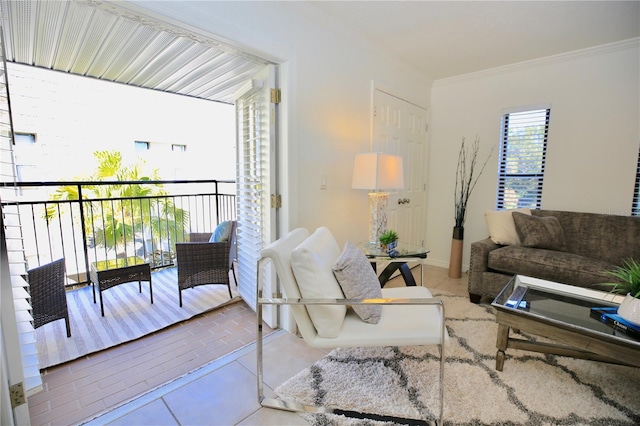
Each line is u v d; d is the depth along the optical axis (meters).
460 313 2.50
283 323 2.28
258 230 2.37
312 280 1.45
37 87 4.37
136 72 2.71
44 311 1.99
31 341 1.36
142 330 2.26
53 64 2.57
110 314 2.51
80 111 4.82
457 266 3.43
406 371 1.73
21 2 1.65
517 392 1.56
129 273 2.61
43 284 1.97
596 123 2.88
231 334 2.22
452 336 2.11
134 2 1.41
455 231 3.42
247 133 2.52
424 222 3.97
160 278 3.41
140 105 5.50
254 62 2.18
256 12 1.88
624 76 2.72
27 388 1.29
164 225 3.91
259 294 1.48
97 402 1.56
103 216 3.36
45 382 1.71
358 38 2.60
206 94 3.43
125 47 2.21
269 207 2.23
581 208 3.01
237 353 1.95
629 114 2.72
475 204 3.63
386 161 2.32
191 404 1.51
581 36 2.59
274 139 2.20
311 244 1.59
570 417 1.40
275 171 2.23
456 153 3.73
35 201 2.88
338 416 1.42
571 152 3.02
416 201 3.77
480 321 2.35
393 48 2.84
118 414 1.45
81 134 4.84
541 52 2.93
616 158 2.81
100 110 5.03
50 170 4.55
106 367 1.84
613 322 1.53
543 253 2.52
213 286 3.16
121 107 5.28
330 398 1.53
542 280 2.18
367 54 2.76
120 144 5.29
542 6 2.13
